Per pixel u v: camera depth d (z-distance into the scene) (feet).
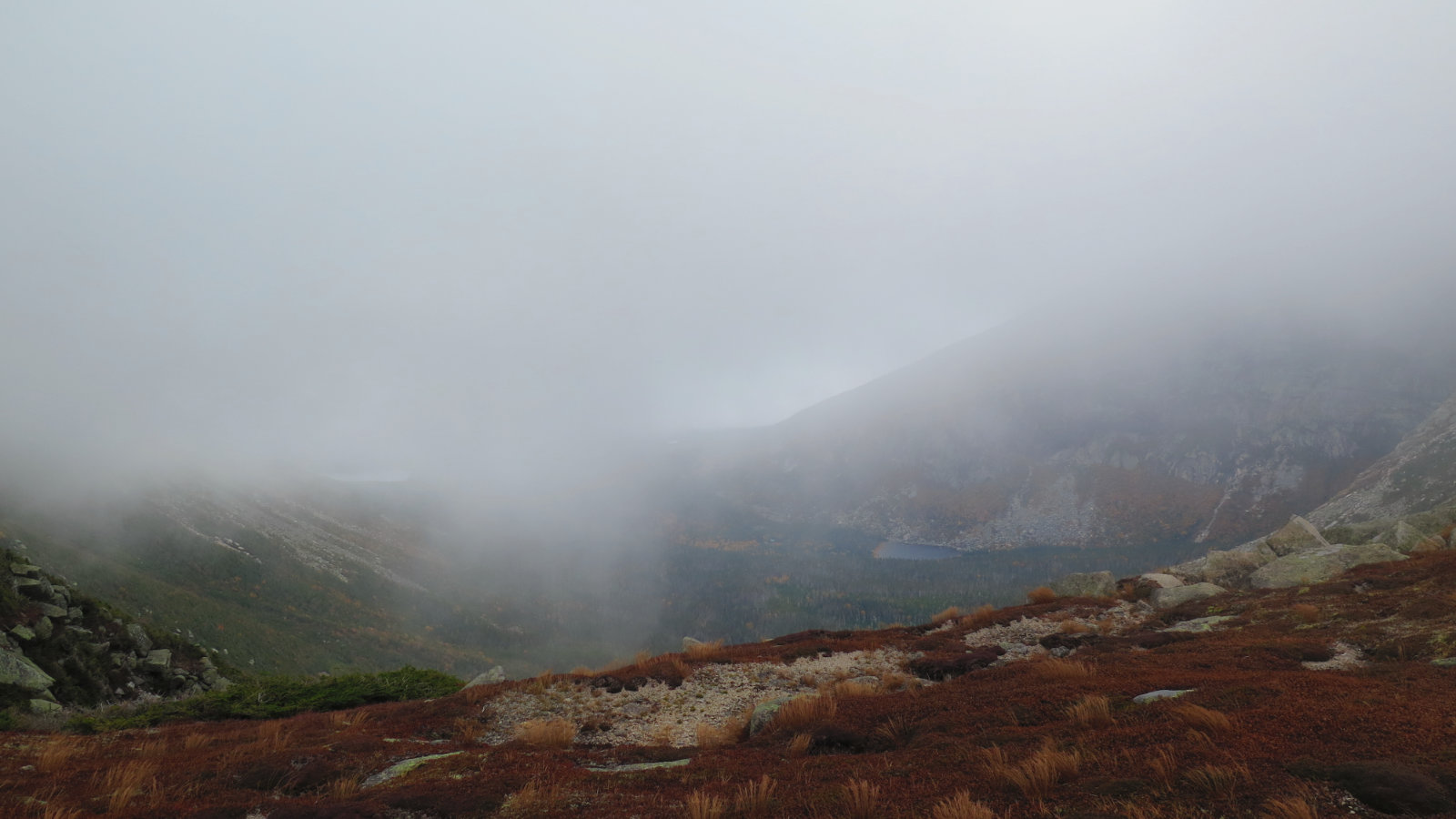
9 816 31.22
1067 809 23.80
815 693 60.03
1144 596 104.73
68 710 84.23
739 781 33.76
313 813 31.35
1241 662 50.31
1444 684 33.30
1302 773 23.11
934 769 31.19
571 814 30.32
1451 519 108.06
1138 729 30.89
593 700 64.85
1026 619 94.22
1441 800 19.95
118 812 32.09
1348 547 94.53
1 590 96.58
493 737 55.42
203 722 70.74
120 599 217.36
